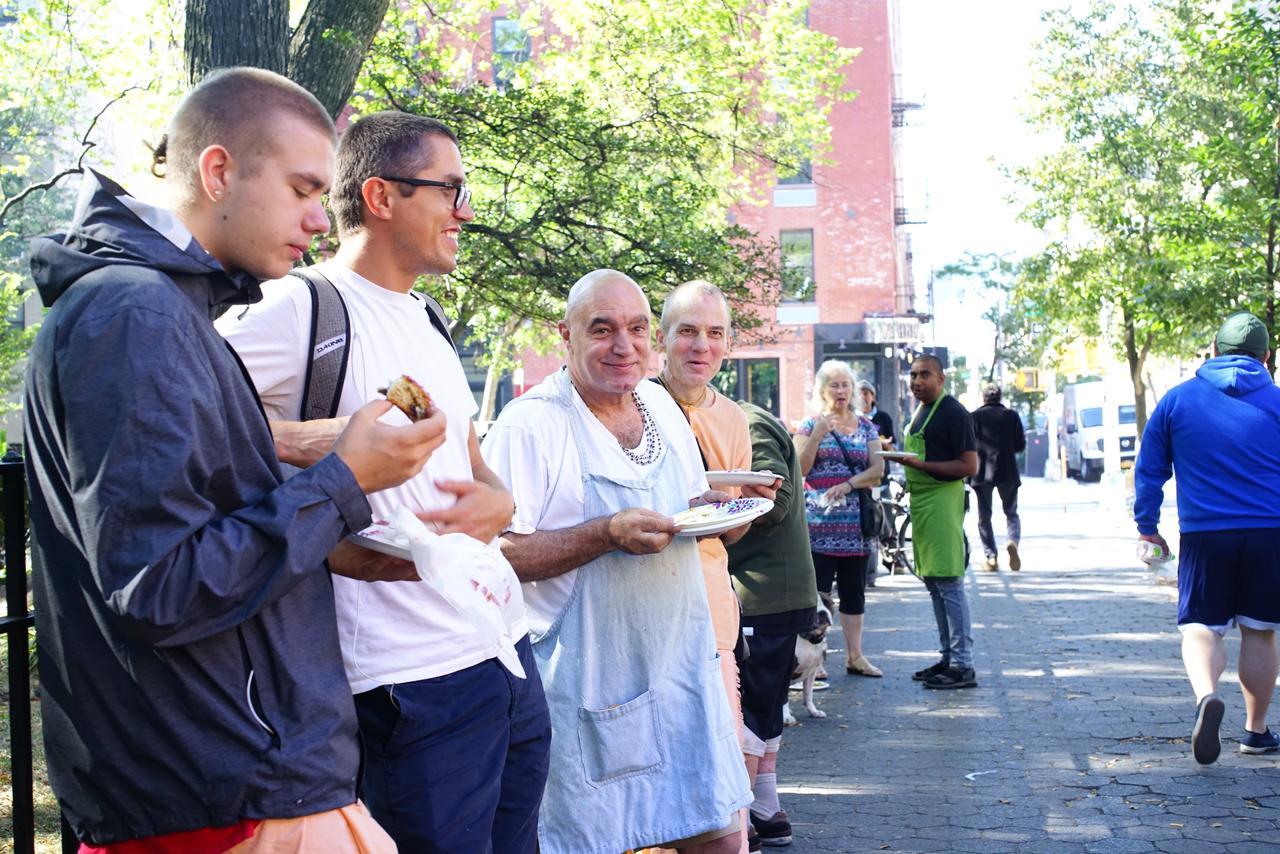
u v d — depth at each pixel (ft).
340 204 9.65
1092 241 82.33
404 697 8.91
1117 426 90.94
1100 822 18.17
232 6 25.49
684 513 11.76
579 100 43.39
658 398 13.39
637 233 44.06
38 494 6.61
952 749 22.81
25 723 10.09
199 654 6.56
